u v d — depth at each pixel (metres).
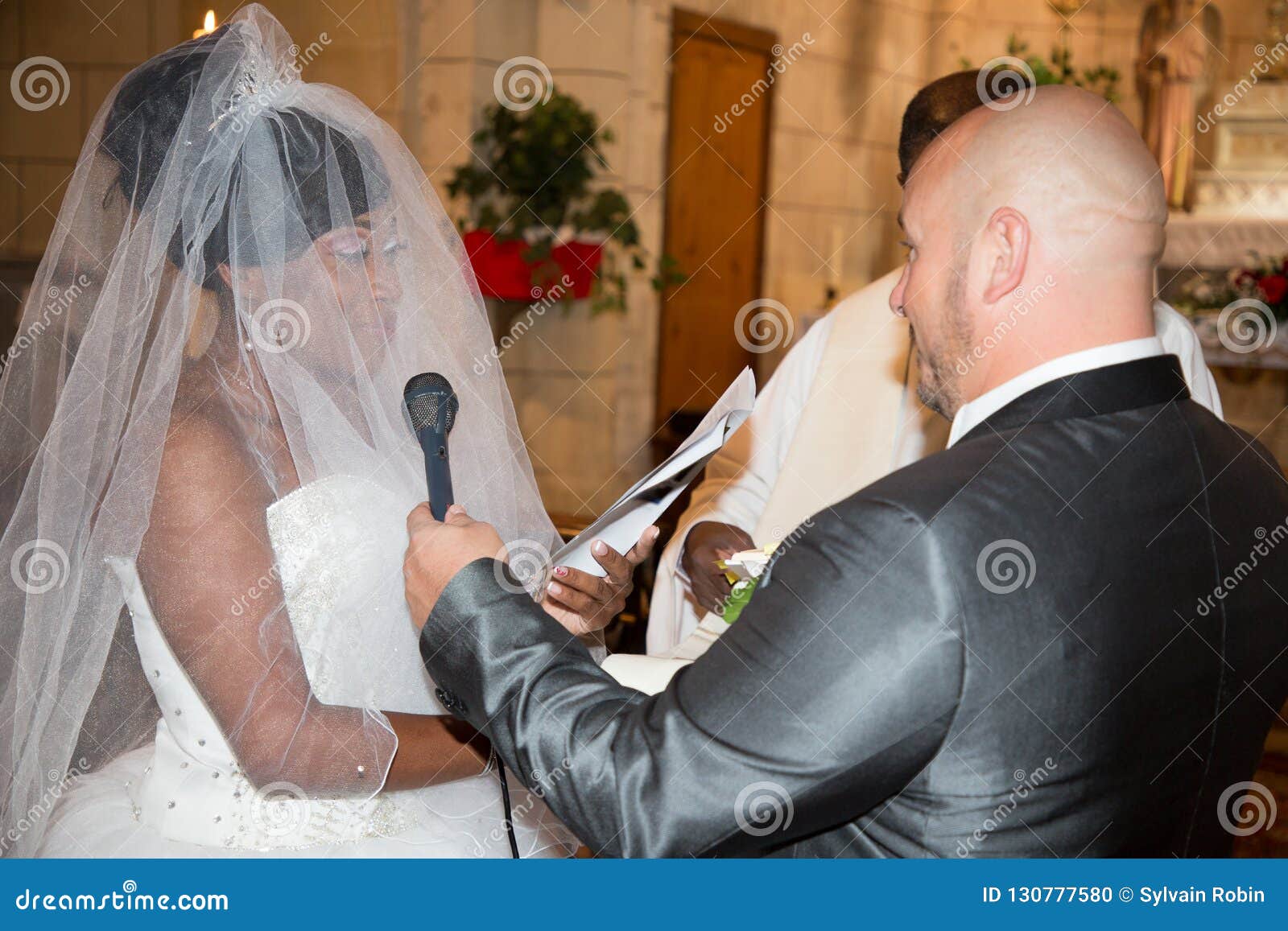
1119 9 7.82
